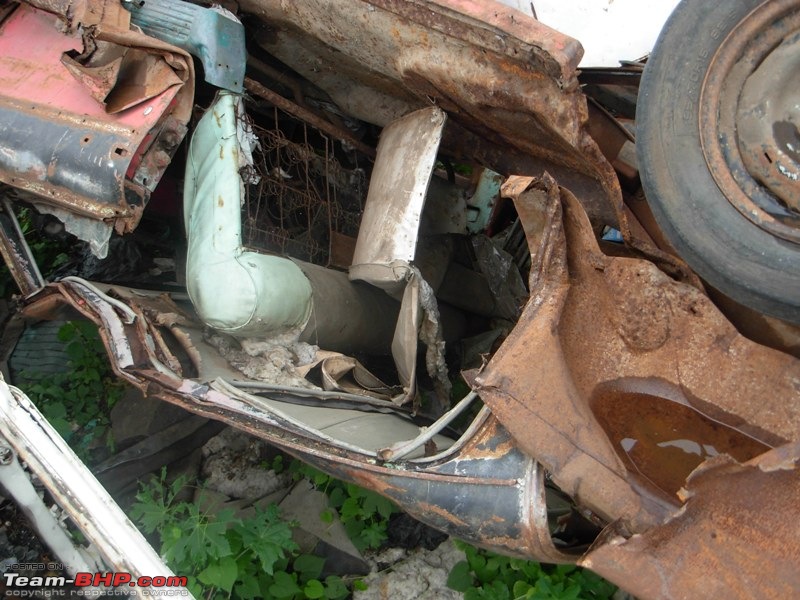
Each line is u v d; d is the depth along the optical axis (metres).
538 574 2.93
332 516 3.47
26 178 2.81
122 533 2.44
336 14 2.99
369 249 3.22
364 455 2.43
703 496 1.89
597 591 2.88
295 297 3.00
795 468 1.79
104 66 2.73
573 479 2.10
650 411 2.25
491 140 3.21
